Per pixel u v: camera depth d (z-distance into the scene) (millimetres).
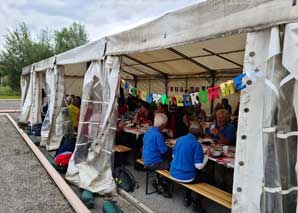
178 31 2770
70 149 5605
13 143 7598
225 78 6988
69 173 4660
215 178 4516
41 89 9109
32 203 3850
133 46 3527
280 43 1885
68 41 37656
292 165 1966
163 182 4199
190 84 8258
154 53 5559
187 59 5871
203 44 4426
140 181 4789
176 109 6367
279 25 1879
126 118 7570
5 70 31422
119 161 5500
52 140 6797
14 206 3740
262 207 1989
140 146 5395
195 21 2562
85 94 4727
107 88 4234
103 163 4230
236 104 7449
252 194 2104
